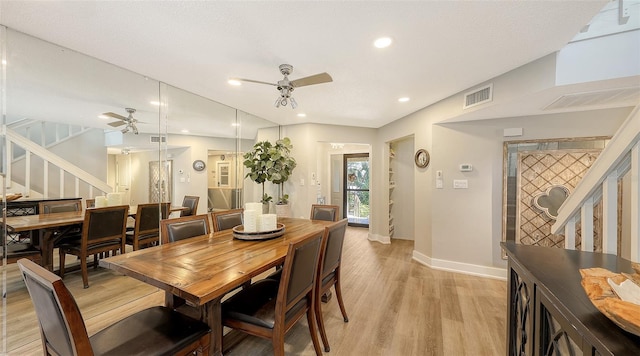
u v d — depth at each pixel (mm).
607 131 2883
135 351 1150
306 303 1788
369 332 2145
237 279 1322
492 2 1552
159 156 3301
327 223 2918
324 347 1924
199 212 3830
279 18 1722
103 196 2781
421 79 2750
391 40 1984
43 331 1175
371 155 5359
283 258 1688
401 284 3129
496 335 2105
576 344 749
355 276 3395
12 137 2109
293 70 2529
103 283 2666
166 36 1958
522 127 3199
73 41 2033
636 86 2162
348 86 2945
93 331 2125
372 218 5371
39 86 2240
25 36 1963
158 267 1473
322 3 1569
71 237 2518
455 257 3549
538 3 1559
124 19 1749
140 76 2686
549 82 2201
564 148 3047
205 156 3896
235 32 1894
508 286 1479
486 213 3369
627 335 636
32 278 1037
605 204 1305
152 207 3229
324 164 6910
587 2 1548
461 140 3490
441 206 3625
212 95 3285
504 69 2494
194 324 1364
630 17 1983
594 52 2072
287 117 4535
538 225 3145
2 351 1849
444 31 1858
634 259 1105
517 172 3234
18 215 2170
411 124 4176
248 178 4723
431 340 2041
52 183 2400
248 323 1557
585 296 843
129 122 2984
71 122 2520
